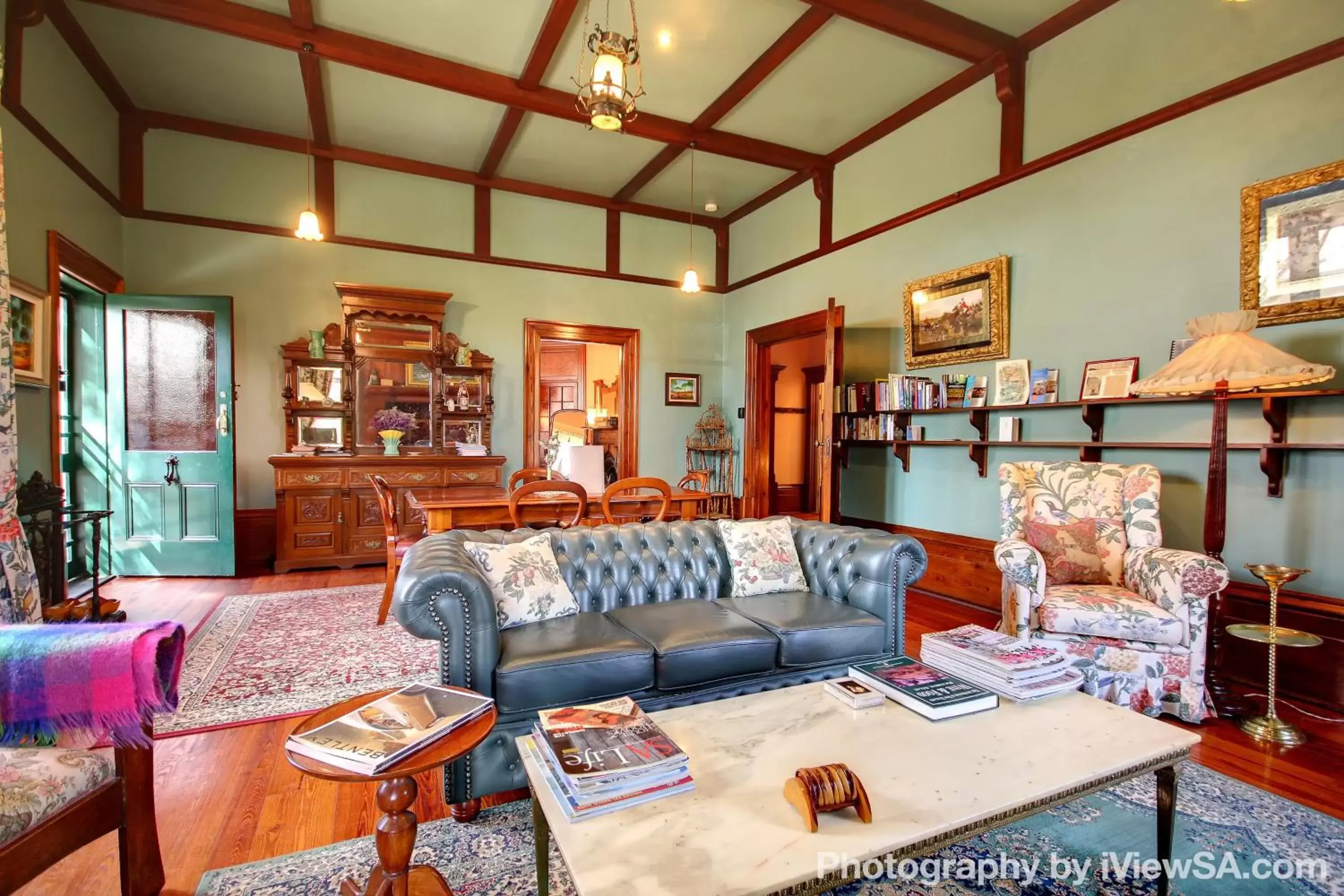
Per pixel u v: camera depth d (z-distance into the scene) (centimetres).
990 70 379
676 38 362
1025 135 368
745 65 388
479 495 387
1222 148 281
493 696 179
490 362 563
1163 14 302
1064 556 276
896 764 131
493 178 568
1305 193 253
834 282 519
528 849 165
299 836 171
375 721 123
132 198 464
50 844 119
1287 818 180
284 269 509
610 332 632
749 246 640
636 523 313
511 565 222
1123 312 319
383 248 540
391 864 116
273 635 335
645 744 127
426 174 548
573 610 231
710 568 274
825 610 241
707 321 678
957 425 407
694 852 103
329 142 504
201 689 265
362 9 339
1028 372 364
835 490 466
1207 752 217
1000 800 118
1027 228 365
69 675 124
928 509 431
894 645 246
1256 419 272
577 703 186
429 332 547
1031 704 163
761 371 630
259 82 421
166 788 194
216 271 489
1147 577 252
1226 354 233
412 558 196
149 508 452
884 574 245
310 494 482
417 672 286
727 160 527
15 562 198
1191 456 295
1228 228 279
